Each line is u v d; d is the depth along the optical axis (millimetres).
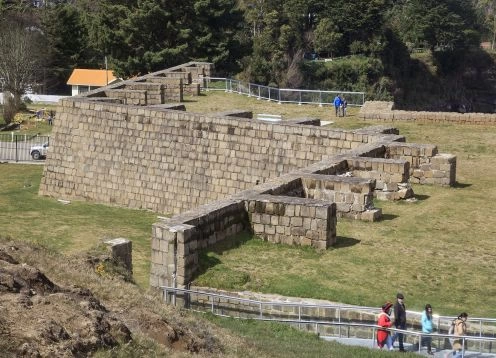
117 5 82438
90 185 44375
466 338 18875
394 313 21000
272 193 29594
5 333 13438
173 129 41562
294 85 117938
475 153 43781
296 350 18781
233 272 25031
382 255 27000
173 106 44062
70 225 39250
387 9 139375
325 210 27109
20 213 41875
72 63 103688
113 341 14633
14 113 79500
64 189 45219
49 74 102438
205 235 26203
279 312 22797
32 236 36938
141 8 80000
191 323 17922
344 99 55500
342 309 21750
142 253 34125
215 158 40250
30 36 96875
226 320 22219
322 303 22906
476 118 50281
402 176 33469
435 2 141250
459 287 24344
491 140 46375
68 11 103438
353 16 127312
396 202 33562
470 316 21828
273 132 38656
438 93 138625
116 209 42969
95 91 49281
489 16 169875
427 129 49250
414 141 46188
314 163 35125
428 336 19547
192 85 58875
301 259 26453
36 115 78812
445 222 31031
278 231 27703
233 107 55844
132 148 42875
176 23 80812
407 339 21109
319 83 121812
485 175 39062
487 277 25250
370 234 29266
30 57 92625
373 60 125688
